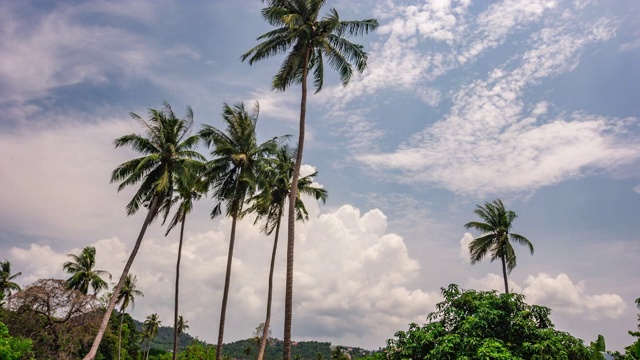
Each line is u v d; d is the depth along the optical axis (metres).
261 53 24.89
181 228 41.22
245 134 31.67
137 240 30.36
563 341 18.80
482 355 17.50
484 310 19.52
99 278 54.47
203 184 32.16
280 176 34.75
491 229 45.59
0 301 41.97
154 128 31.95
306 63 24.25
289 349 20.69
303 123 23.83
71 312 42.59
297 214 36.72
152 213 31.19
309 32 23.61
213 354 77.00
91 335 43.16
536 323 19.73
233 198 31.12
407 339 20.78
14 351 26.70
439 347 18.70
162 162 31.45
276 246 34.97
